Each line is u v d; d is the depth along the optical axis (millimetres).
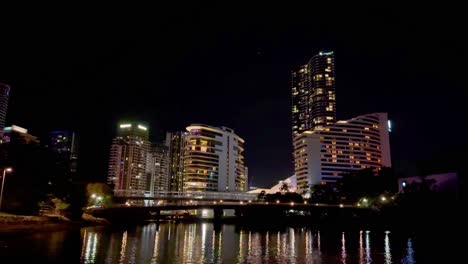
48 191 104375
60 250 56562
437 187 156500
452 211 130750
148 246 69875
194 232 116938
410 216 139125
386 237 100625
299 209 189625
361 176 197250
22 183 95875
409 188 153250
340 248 72938
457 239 93062
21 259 47219
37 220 91562
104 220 134250
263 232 123625
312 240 90812
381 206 167375
